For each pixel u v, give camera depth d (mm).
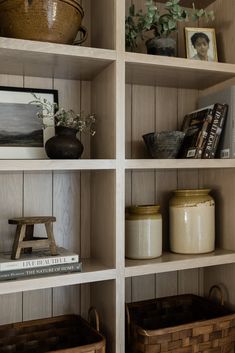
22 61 1264
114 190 1270
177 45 1701
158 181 1676
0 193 1402
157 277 1674
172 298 1644
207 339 1377
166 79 1551
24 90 1416
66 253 1265
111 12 1313
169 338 1304
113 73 1281
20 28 1168
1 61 1261
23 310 1436
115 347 1261
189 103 1743
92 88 1516
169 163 1345
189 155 1472
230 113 1472
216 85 1654
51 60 1257
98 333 1262
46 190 1475
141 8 1640
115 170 1263
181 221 1500
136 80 1562
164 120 1688
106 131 1358
